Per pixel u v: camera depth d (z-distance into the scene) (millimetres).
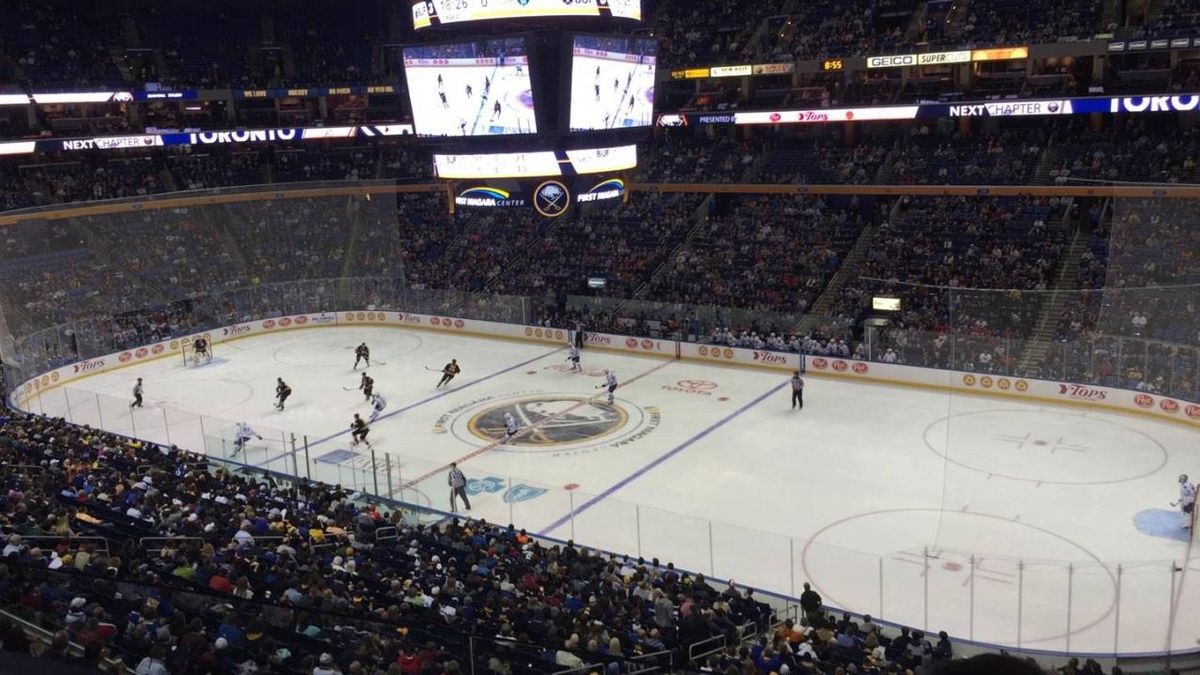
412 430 35594
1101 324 35469
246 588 14133
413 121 34594
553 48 31688
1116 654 17984
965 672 2459
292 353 48656
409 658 10516
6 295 45688
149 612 11211
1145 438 31984
